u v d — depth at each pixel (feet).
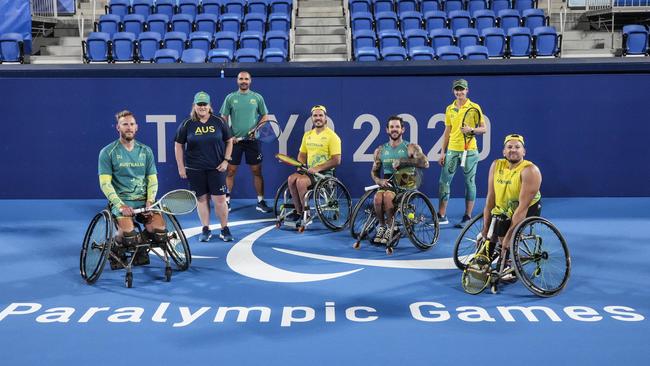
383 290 17.61
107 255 17.62
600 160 30.42
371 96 30.01
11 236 23.68
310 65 29.78
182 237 19.21
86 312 15.78
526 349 13.56
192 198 18.63
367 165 30.35
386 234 21.84
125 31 45.37
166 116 29.94
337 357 13.15
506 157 17.62
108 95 29.86
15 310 15.92
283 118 30.12
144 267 19.80
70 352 13.38
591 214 27.17
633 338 14.19
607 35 46.32
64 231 24.45
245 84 27.50
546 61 29.76
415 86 29.94
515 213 17.21
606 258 20.67
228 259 20.71
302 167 24.73
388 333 14.46
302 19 47.88
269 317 15.48
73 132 30.12
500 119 30.12
